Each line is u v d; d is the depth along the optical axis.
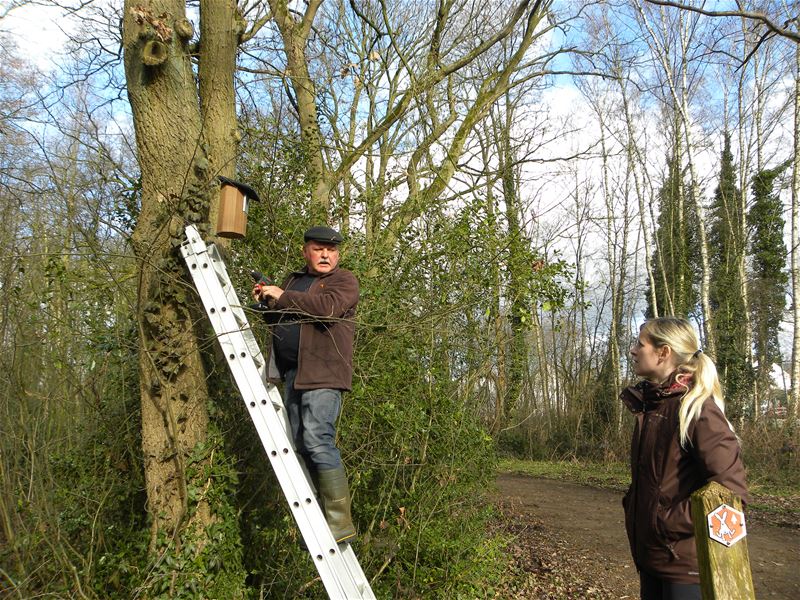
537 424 23.31
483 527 6.36
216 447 4.14
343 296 3.62
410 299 5.62
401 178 7.61
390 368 5.21
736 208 22.20
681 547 2.73
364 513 5.04
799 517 10.81
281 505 4.52
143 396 4.06
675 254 24.52
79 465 4.56
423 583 5.00
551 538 9.00
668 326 2.98
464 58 8.59
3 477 4.36
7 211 4.73
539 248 6.30
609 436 21.75
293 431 3.73
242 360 3.48
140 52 4.01
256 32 7.68
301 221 5.46
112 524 4.41
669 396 2.89
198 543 3.92
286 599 4.30
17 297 4.36
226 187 3.89
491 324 6.10
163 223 3.96
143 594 3.83
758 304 23.45
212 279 3.62
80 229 4.01
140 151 4.10
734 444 2.68
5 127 5.71
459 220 5.94
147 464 4.02
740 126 21.69
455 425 5.64
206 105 4.50
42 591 4.04
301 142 5.71
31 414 4.46
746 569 2.17
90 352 4.62
